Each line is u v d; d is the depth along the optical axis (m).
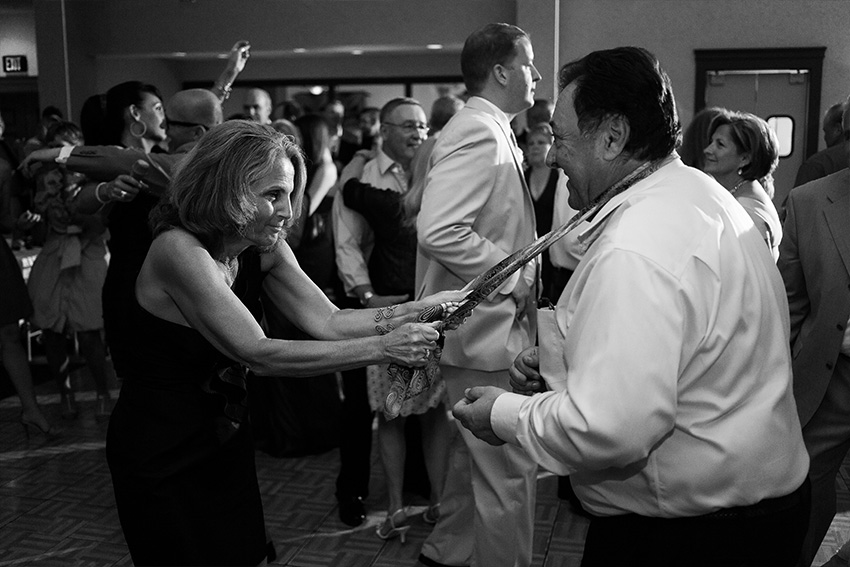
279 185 1.77
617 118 1.53
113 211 2.88
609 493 1.57
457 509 3.01
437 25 8.53
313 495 3.76
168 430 1.84
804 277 2.54
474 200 2.54
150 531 1.85
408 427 3.74
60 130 5.33
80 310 4.64
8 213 4.44
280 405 4.23
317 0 8.78
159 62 10.76
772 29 6.99
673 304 1.38
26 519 3.50
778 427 1.51
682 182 1.53
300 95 11.38
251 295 1.96
